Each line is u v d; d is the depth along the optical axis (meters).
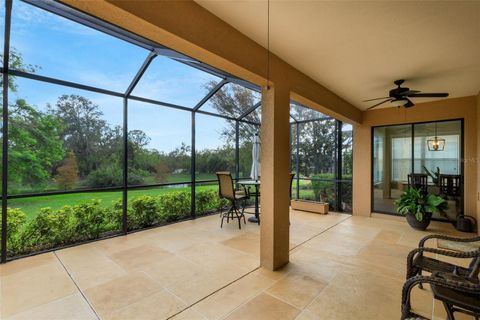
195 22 1.93
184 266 2.84
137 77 3.81
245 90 5.20
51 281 2.47
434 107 4.77
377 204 5.50
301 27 2.23
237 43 2.30
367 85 3.85
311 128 6.52
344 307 2.07
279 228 2.84
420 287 2.37
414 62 2.97
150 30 1.74
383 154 5.47
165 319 1.91
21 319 1.89
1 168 2.89
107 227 3.98
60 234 3.46
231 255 3.18
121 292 2.28
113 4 1.47
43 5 2.51
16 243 3.10
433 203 4.39
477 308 1.38
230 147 6.21
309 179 6.53
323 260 3.05
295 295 2.25
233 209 5.15
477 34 2.30
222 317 1.93
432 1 1.83
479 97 4.15
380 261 3.03
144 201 4.44
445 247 3.60
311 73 3.36
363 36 2.37
